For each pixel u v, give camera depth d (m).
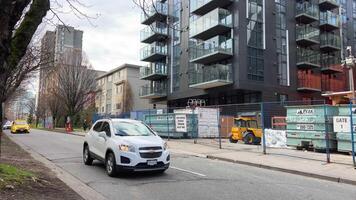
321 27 48.16
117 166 10.79
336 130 14.66
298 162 14.91
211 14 39.31
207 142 25.48
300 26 43.69
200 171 12.55
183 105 49.94
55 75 51.97
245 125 25.83
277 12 41.81
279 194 9.05
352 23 53.78
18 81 19.70
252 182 10.66
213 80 38.47
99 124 13.35
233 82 38.00
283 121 24.98
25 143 24.42
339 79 47.69
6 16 5.80
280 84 40.59
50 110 70.06
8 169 9.09
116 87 73.06
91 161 13.63
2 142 22.78
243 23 38.38
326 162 14.77
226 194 8.88
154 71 52.75
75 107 55.59
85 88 55.19
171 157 16.78
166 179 10.75
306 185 10.59
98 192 8.91
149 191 9.06
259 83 38.69
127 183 10.07
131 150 10.71
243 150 19.52
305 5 43.78
